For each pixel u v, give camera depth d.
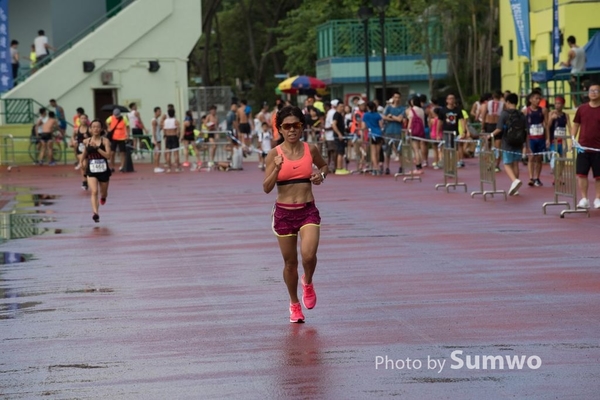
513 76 55.06
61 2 64.56
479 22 63.72
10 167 51.66
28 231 25.06
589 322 12.90
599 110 23.58
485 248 19.33
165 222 26.02
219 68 94.62
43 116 54.75
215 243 21.67
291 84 58.94
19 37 64.44
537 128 31.28
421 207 27.14
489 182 28.47
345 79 65.31
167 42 61.12
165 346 12.54
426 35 61.44
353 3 72.94
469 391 10.15
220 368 11.39
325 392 10.31
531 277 16.12
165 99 61.31
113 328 13.67
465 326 12.88
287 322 13.59
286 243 13.48
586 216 23.44
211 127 52.03
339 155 41.19
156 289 16.47
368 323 13.30
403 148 36.53
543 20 49.41
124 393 10.57
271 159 13.52
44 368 11.72
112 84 60.31
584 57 39.41
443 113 41.91
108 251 21.12
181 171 47.69
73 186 39.56
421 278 16.41
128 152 47.88
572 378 10.46
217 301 15.28
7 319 14.52
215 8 91.62
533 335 12.29
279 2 93.38
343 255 19.12
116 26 60.19
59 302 15.67
